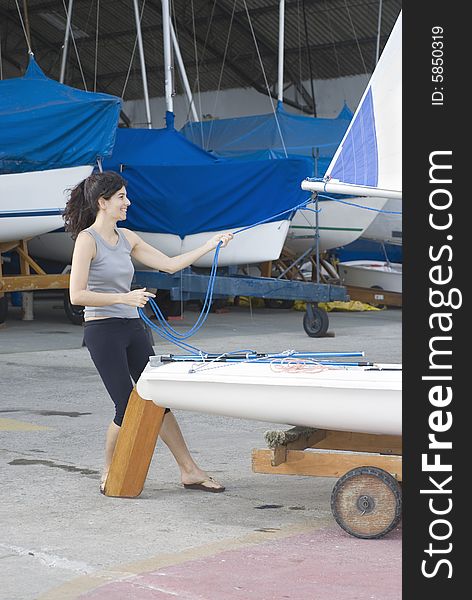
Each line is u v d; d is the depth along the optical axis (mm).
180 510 12477
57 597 9320
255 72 79938
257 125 48000
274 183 34906
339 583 9672
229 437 17266
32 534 11414
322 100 78250
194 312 45031
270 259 36094
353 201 42281
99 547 10906
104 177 12828
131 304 12609
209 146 47781
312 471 11938
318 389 11500
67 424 18406
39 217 33656
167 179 35562
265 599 9234
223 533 11461
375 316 44469
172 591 9477
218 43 77938
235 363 12742
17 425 18234
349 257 53438
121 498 13070
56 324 37875
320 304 47656
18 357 27891
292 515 12250
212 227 35688
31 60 35594
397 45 12953
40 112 32812
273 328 37344
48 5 78062
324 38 73250
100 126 33281
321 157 43688
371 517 11156
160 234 35938
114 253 12922
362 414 11477
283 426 18328
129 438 12984
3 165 32531
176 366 12672
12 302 46906
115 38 80625
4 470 14703
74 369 25609
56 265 44594
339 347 30828
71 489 13562
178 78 83812
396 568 10141
